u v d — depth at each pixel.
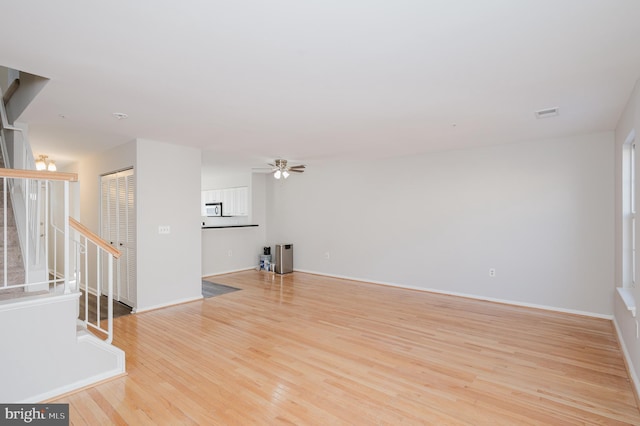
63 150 5.08
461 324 3.89
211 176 8.47
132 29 1.77
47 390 2.34
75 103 2.95
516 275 4.65
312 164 6.63
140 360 2.95
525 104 3.00
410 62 2.18
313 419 2.11
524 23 1.73
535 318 4.09
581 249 4.18
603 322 3.93
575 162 4.21
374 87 2.60
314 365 2.85
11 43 1.92
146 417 2.13
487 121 3.54
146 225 4.44
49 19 1.67
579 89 2.65
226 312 4.39
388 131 3.95
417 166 5.55
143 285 4.41
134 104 2.98
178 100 2.88
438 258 5.35
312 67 2.25
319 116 3.35
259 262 7.73
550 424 2.06
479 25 1.75
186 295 4.89
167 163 4.65
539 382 2.57
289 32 1.81
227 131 3.94
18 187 3.29
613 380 2.60
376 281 6.09
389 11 1.62
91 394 2.40
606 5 1.56
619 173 3.56
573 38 1.88
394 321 4.00
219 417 2.13
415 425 2.05
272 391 2.44
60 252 6.17
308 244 7.16
